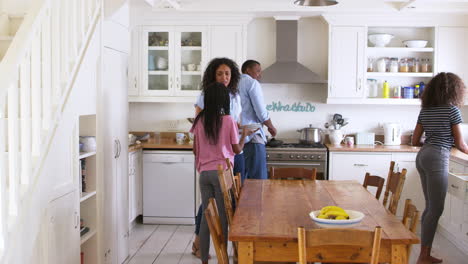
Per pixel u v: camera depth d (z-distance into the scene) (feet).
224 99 11.85
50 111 9.38
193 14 18.93
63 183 10.09
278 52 19.31
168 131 20.52
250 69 15.48
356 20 18.74
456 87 13.23
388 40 19.03
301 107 20.29
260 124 14.98
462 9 17.93
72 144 10.50
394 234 7.77
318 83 20.03
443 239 16.75
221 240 8.40
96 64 11.83
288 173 13.96
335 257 7.81
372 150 18.11
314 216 8.55
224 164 11.96
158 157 18.15
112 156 13.06
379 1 18.01
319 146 18.51
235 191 11.63
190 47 19.07
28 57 8.46
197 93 19.17
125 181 14.21
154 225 18.29
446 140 13.41
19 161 8.86
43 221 9.23
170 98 19.26
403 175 10.48
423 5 17.95
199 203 18.19
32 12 8.80
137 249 15.40
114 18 12.96
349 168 18.26
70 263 10.44
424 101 13.67
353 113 20.22
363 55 18.84
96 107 11.90
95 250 12.10
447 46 18.78
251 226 8.39
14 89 8.03
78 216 10.81
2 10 12.53
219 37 19.01
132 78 19.25
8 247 7.93
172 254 14.94
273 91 20.34
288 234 7.88
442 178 13.38
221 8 18.37
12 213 8.19
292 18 19.21
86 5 11.31
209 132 11.80
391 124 19.26
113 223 13.21
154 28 19.07
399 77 19.97
